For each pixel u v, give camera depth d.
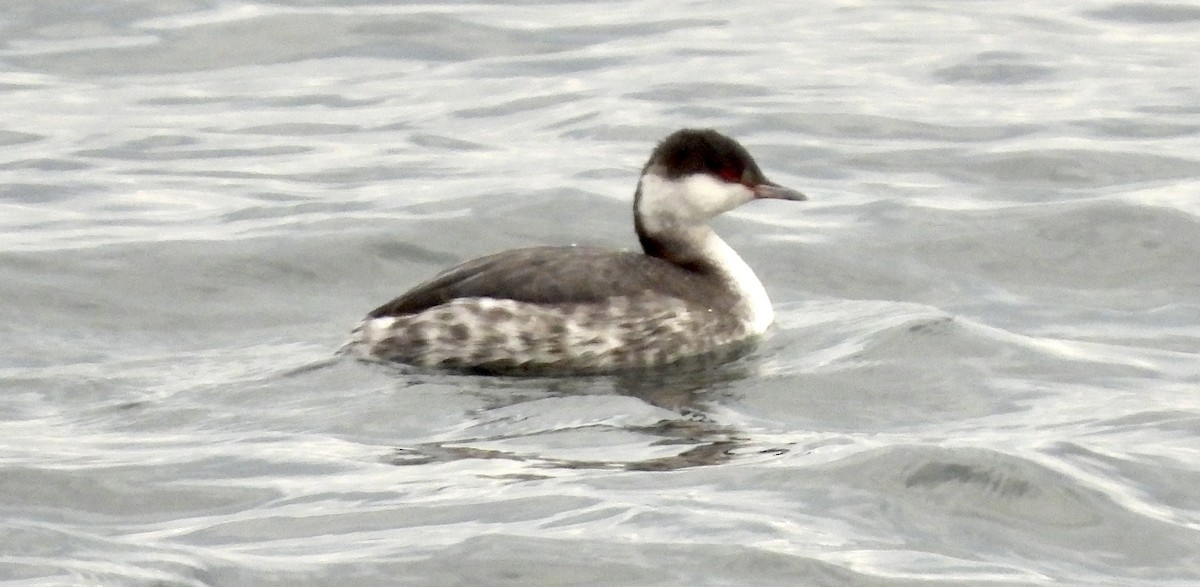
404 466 12.10
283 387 13.80
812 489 11.57
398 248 17.58
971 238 17.70
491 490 11.60
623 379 14.12
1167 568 10.75
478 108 22.73
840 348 14.73
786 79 23.41
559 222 18.36
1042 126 21.31
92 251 17.23
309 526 11.15
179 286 16.56
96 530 11.23
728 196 15.13
